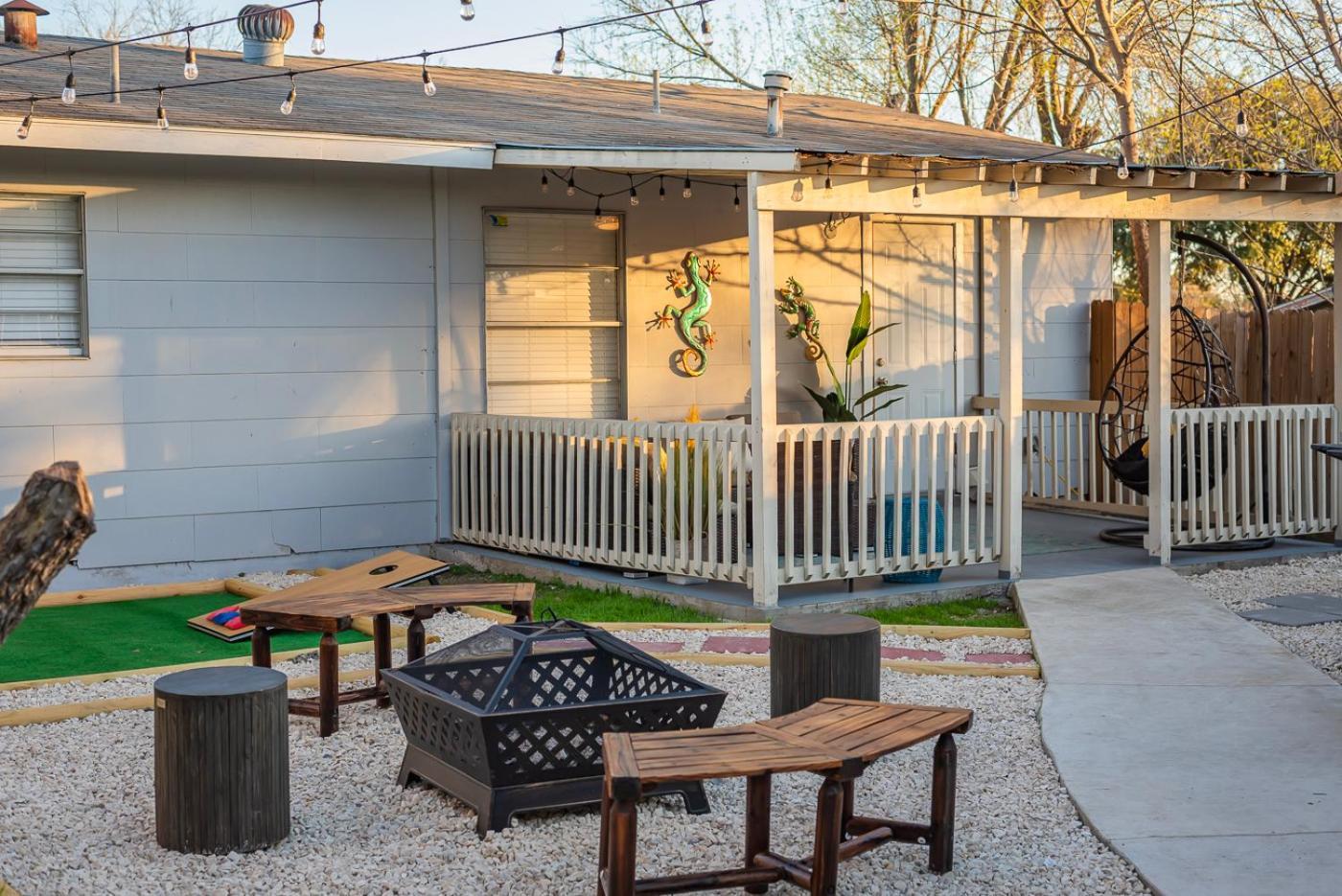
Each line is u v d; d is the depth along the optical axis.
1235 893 4.28
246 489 10.37
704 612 8.87
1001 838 4.95
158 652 8.11
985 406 13.70
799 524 9.81
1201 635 7.90
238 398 10.30
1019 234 9.44
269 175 10.33
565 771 5.15
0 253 9.58
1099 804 5.16
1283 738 5.97
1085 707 6.50
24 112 8.67
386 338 10.84
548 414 11.61
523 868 4.69
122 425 9.92
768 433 8.54
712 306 12.20
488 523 10.84
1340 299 10.98
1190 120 21.48
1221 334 13.51
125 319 9.90
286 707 5.01
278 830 4.95
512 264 11.37
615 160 9.16
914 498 9.22
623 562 9.65
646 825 5.14
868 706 4.85
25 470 9.66
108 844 4.95
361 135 9.62
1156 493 10.22
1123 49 19.56
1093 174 9.25
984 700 6.81
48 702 6.88
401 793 5.53
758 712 6.55
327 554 10.70
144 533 10.02
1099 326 14.06
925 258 13.44
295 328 10.49
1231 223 25.92
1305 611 8.73
